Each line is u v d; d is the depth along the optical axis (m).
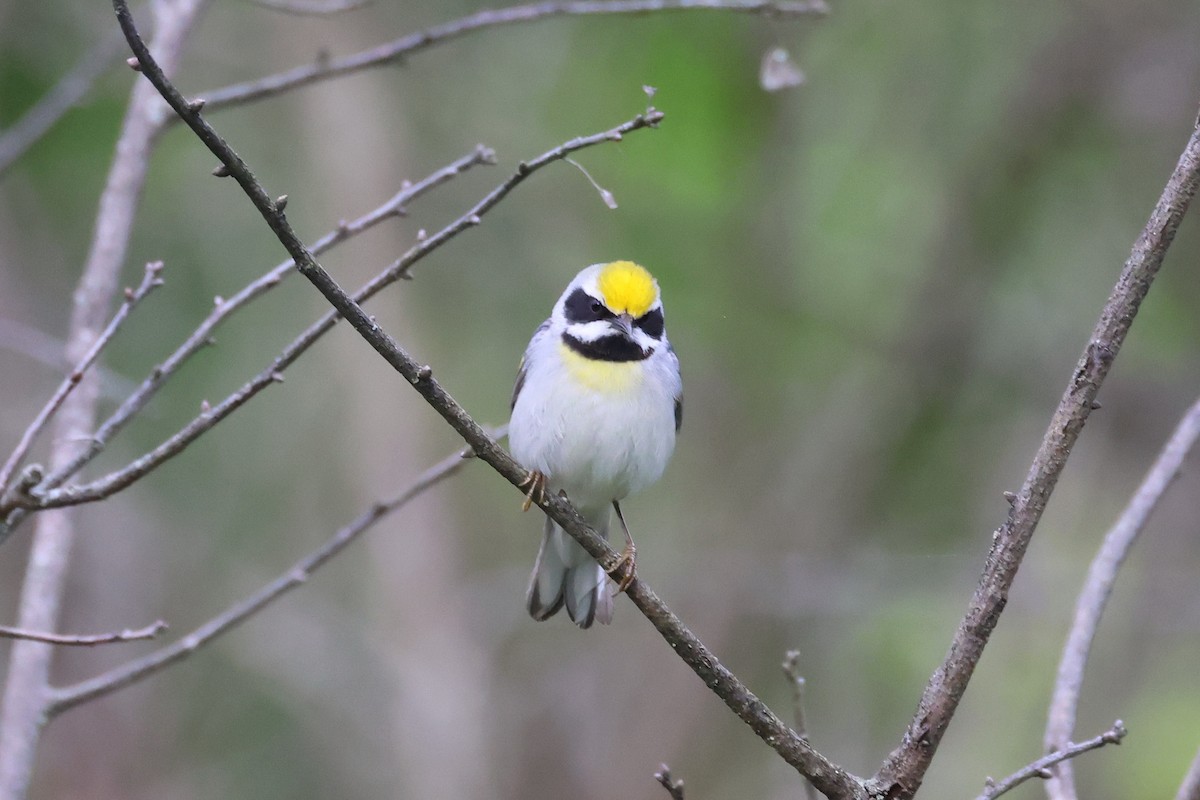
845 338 14.57
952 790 12.78
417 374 5.17
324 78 7.74
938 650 13.39
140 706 12.84
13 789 6.33
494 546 15.50
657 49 14.11
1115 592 13.62
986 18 14.51
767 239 14.32
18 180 12.65
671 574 13.96
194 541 13.76
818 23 14.04
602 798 13.75
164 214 13.78
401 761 13.34
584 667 14.52
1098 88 13.99
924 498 14.97
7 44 12.16
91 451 5.53
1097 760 12.62
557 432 7.83
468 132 14.88
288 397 14.47
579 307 8.07
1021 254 14.71
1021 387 14.77
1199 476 14.02
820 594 13.57
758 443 14.53
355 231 6.22
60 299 13.09
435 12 14.55
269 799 13.34
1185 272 13.98
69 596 12.66
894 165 15.00
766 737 5.02
